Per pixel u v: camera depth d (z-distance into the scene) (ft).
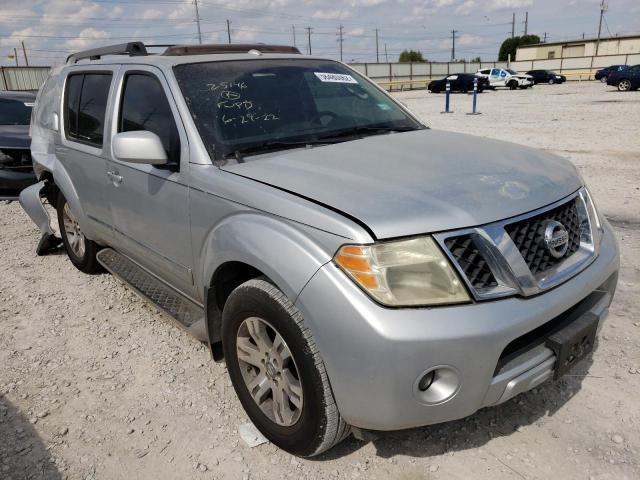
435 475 8.09
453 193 7.59
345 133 10.94
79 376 11.07
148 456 8.77
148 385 10.66
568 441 8.61
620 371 10.27
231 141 9.80
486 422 9.14
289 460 8.53
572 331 7.63
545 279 7.51
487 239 7.12
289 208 7.69
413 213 7.14
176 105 10.13
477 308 6.85
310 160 9.14
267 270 7.68
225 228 8.63
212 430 9.32
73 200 14.64
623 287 13.70
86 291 15.34
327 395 7.43
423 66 168.86
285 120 10.61
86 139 13.76
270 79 11.32
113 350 12.05
